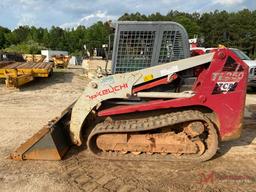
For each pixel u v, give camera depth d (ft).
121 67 15.99
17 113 25.91
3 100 32.27
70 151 16.35
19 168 14.34
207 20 215.31
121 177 13.44
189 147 14.71
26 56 95.25
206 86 14.49
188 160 14.83
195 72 15.42
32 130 20.70
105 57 17.21
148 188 12.46
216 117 14.93
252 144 17.85
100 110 15.52
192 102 14.55
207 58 14.48
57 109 27.71
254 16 215.10
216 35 193.98
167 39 15.51
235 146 17.48
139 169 14.24
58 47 281.95
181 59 15.43
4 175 13.62
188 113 14.64
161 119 14.83
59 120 16.46
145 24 15.48
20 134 19.76
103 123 15.40
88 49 19.40
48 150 15.16
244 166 14.62
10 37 315.78
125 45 15.76
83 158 15.51
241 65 14.43
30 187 12.56
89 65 18.83
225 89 14.55
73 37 284.20
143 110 14.71
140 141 14.93
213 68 14.42
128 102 15.58
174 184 12.79
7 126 21.72
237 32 200.34
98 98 15.02
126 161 15.11
